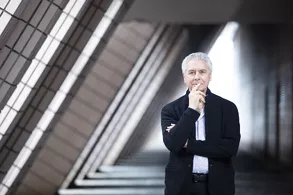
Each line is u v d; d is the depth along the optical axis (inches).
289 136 974.4
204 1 805.9
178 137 201.3
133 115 1143.0
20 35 307.4
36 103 403.9
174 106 211.5
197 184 208.7
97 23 410.0
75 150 668.1
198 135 209.2
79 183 788.6
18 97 352.8
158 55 957.8
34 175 647.1
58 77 408.8
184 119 201.3
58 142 661.9
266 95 1273.4
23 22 307.0
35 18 307.7
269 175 928.9
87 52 462.9
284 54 1026.7
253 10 815.7
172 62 1114.1
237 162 1229.7
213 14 817.5
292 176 898.7
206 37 1083.9
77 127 670.5
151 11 805.9
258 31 1204.5
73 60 410.3
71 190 705.6
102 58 715.4
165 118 211.2
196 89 204.4
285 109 1020.5
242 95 1859.0
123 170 1029.8
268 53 1218.6
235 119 210.8
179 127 201.0
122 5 465.4
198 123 209.8
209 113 209.3
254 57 1418.6
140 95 1019.3
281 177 893.8
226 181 209.8
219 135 208.2
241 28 1587.1
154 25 810.8
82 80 472.4
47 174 652.7
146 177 906.1
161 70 1117.7
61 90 457.4
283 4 808.9
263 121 1325.0
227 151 207.6
